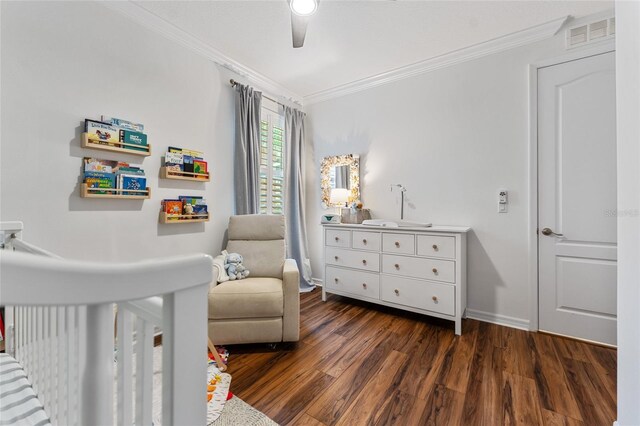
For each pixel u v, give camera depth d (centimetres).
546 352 201
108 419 45
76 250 185
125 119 208
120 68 206
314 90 360
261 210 329
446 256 237
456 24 229
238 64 291
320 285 374
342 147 353
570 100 223
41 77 170
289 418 140
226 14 218
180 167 240
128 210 211
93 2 192
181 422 45
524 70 241
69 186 182
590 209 217
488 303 257
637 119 107
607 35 211
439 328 243
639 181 106
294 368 183
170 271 43
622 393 118
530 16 219
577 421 137
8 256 32
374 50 267
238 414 142
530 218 237
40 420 76
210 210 270
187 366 46
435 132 286
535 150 236
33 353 107
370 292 281
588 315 217
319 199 375
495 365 184
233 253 254
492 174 256
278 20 225
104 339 44
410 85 301
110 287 38
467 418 139
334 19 222
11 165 160
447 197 279
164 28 229
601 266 213
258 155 306
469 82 267
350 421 138
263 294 205
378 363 188
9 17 159
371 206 329
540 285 235
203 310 47
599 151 214
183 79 247
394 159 312
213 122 273
